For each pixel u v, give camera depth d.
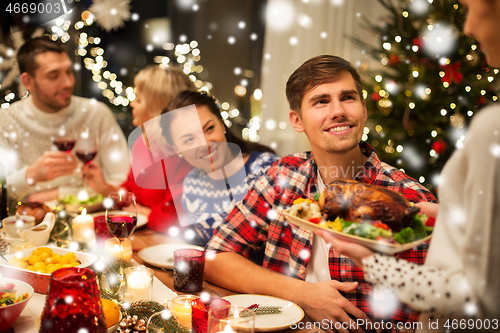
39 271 1.11
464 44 2.40
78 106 2.85
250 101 4.37
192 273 1.17
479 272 0.68
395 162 2.67
